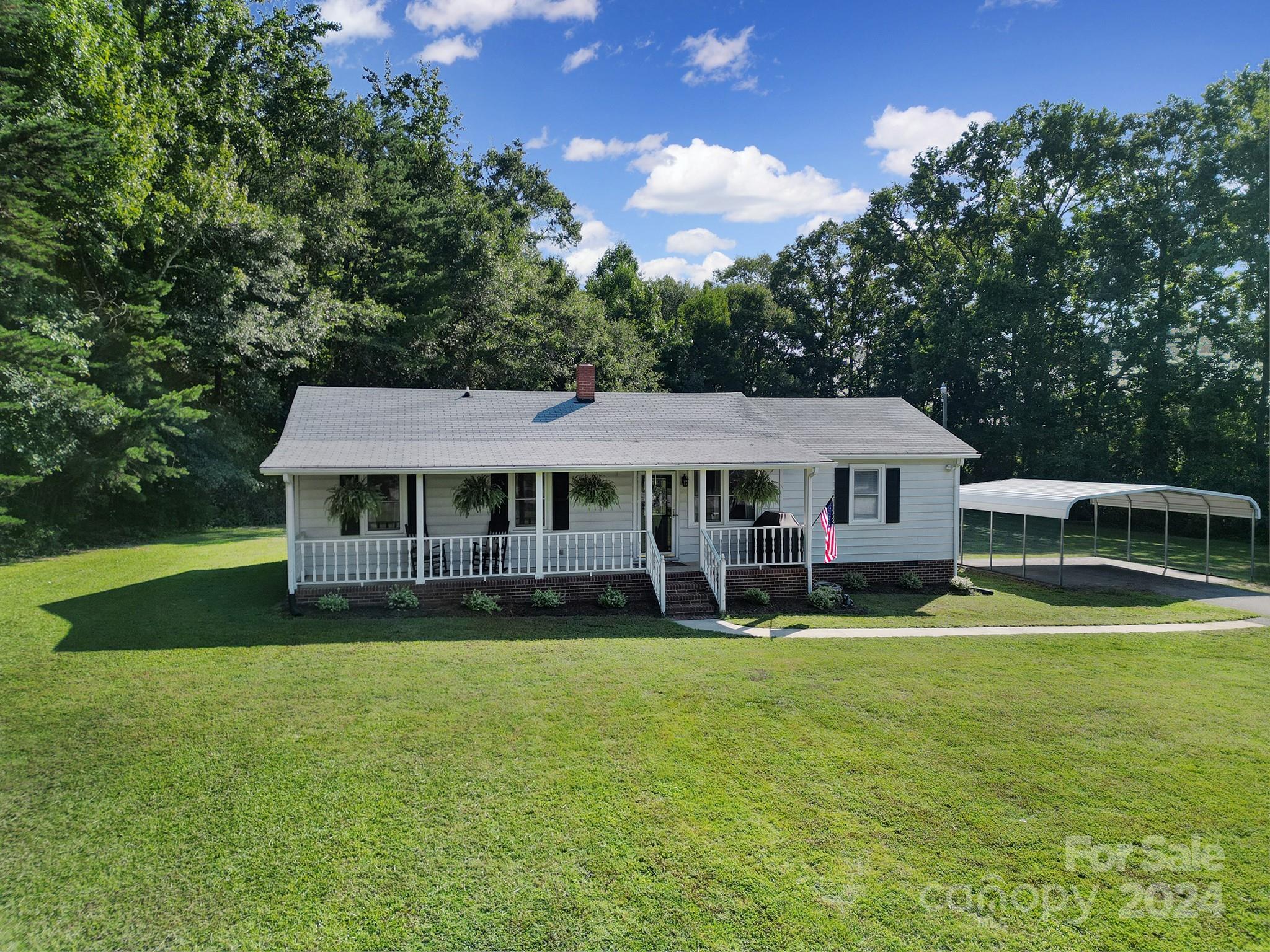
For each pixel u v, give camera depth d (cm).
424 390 1669
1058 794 680
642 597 1459
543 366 3756
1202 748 785
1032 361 3791
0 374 1382
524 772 694
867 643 1201
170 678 899
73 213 1703
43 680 880
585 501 1514
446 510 1455
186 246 2167
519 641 1130
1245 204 3083
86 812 603
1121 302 3547
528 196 4525
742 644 1173
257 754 711
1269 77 3241
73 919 486
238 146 2602
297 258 2833
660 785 678
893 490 1728
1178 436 3341
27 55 1551
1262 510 2970
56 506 1923
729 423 1691
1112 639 1273
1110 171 3812
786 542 1609
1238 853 589
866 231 4941
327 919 494
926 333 4356
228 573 1560
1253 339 3128
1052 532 3281
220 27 2389
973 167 4284
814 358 5672
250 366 2608
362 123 3347
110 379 1858
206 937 475
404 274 3192
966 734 809
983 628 1358
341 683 905
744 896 527
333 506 1334
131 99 1830
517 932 488
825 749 764
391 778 675
